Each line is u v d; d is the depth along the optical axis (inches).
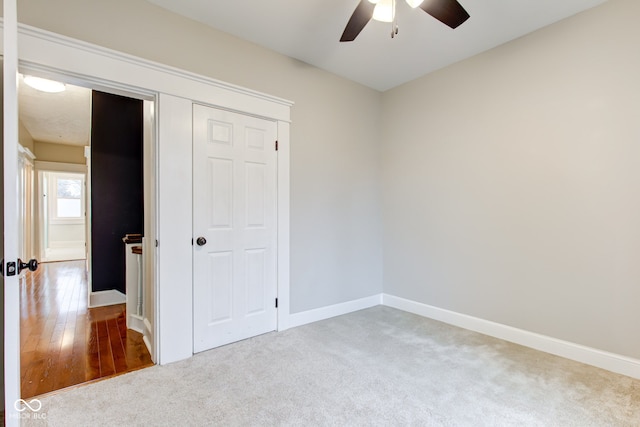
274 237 113.2
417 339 108.0
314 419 65.7
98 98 150.7
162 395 73.9
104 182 150.7
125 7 83.4
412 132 137.0
